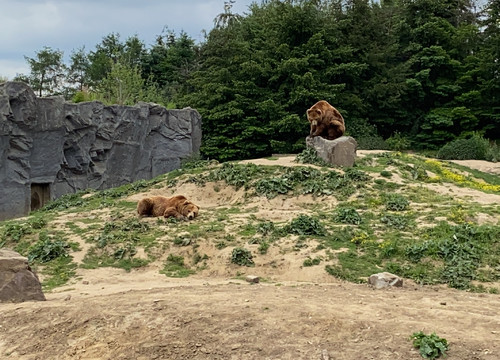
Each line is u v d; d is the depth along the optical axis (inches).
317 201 628.1
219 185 716.0
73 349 267.0
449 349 235.9
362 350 239.9
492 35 1599.4
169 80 1977.1
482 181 872.3
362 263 439.2
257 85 1440.7
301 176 680.4
